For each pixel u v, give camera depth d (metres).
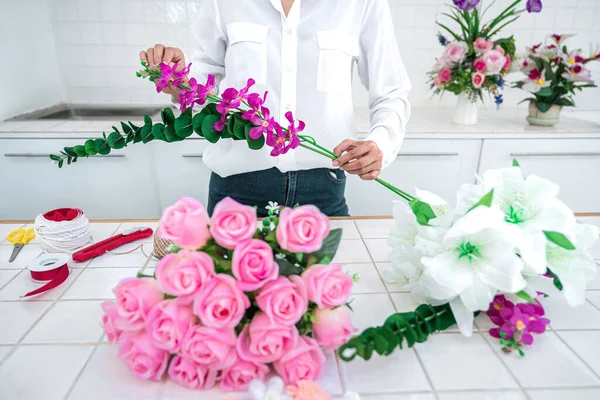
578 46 2.24
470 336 0.66
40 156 1.71
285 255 0.54
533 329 0.62
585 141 1.82
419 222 0.65
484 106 2.24
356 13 1.10
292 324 0.51
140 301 0.51
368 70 1.17
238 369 0.53
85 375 0.57
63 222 0.87
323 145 1.15
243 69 1.12
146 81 2.20
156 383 0.56
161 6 2.09
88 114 2.20
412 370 0.59
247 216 0.51
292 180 1.17
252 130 0.70
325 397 0.51
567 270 0.63
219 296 0.49
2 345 0.62
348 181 1.86
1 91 1.82
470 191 0.67
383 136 1.04
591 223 1.05
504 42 1.83
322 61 1.10
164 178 1.81
